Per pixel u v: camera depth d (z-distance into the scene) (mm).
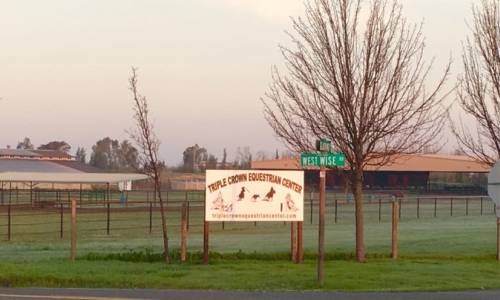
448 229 34406
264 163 92438
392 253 19234
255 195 17594
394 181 101500
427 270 16141
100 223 41438
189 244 25531
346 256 19031
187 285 13836
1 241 29531
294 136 18016
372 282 14344
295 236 20719
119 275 14758
